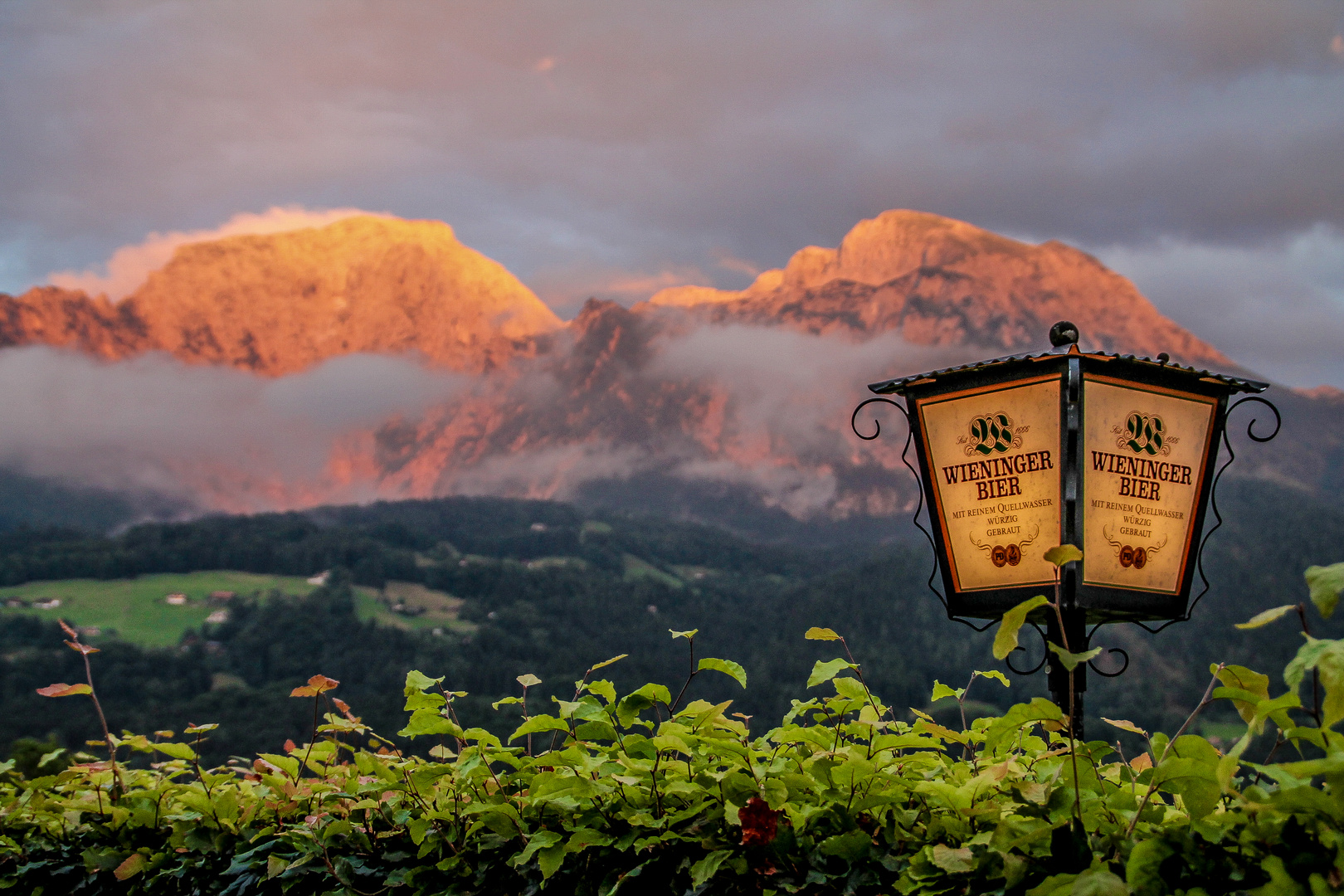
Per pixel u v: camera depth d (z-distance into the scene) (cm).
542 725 248
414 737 258
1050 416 286
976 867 188
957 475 304
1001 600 294
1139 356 285
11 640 13200
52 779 331
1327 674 167
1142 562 290
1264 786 204
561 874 236
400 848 268
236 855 288
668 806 235
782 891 208
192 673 12225
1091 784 204
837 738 243
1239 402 308
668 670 13125
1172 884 174
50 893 320
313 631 13925
